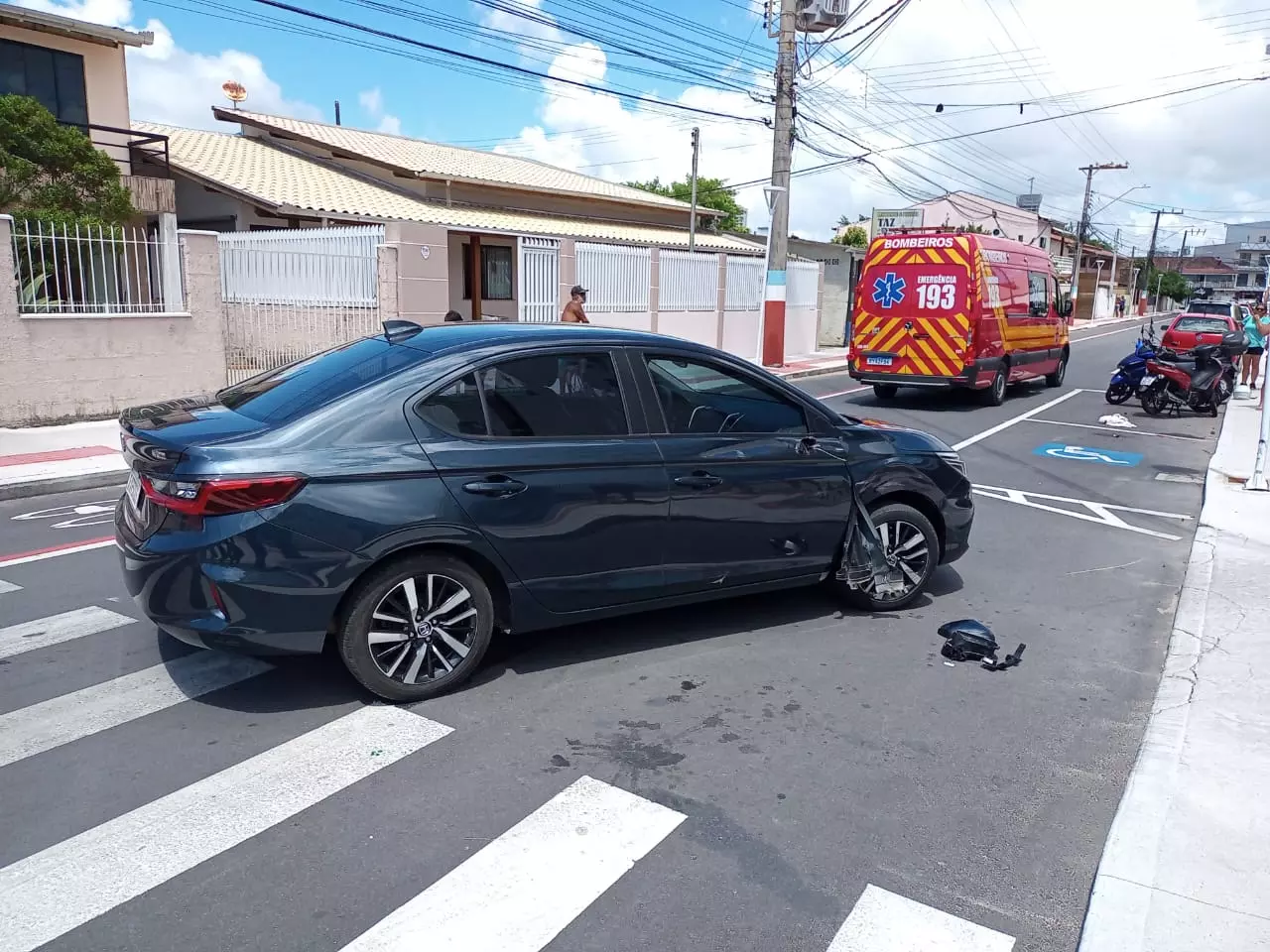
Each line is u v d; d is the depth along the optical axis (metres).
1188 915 2.91
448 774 3.72
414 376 4.24
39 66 16.30
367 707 4.26
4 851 3.16
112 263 11.77
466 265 23.22
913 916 2.96
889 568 5.59
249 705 4.26
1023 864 3.25
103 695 4.33
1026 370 18.25
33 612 5.39
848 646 5.21
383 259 15.09
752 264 23.25
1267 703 4.45
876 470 5.46
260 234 14.54
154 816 3.38
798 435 5.23
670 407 4.82
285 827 3.33
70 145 13.87
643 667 4.82
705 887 3.07
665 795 3.61
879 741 4.11
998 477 10.33
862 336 16.38
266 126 23.75
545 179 26.88
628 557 4.67
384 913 2.89
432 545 4.21
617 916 2.91
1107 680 4.85
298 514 3.88
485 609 4.41
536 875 3.10
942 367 15.62
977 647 5.09
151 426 4.22
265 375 5.00
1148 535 7.89
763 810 3.53
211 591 3.85
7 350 10.79
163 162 18.42
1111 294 75.44
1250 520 8.08
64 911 2.87
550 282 17.70
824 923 2.91
